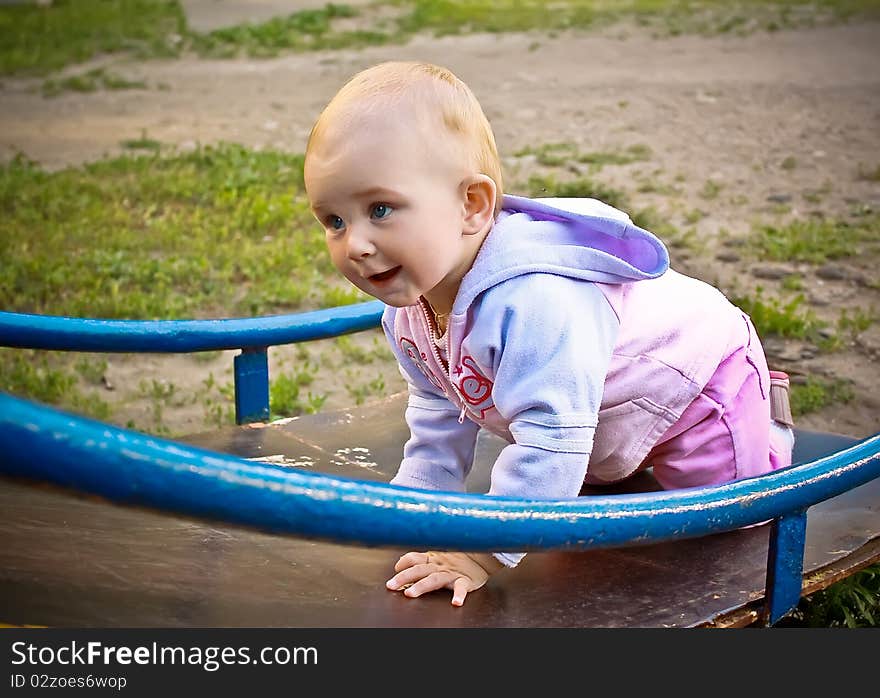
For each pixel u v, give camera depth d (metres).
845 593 2.39
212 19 11.86
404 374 1.98
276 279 4.76
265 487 1.21
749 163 6.46
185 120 7.95
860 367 3.86
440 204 1.61
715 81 8.59
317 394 3.73
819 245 4.99
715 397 1.93
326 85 8.96
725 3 12.06
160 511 1.15
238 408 2.50
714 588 1.78
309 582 1.76
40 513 1.95
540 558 1.87
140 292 4.59
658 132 7.23
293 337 2.45
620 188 5.98
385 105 1.58
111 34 11.06
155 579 1.75
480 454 2.34
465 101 1.65
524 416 1.70
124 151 7.13
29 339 2.20
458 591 1.71
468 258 1.71
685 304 1.91
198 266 4.86
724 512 1.62
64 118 8.04
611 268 1.75
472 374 1.77
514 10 12.19
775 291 4.54
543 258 1.70
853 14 10.98
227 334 2.37
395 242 1.59
